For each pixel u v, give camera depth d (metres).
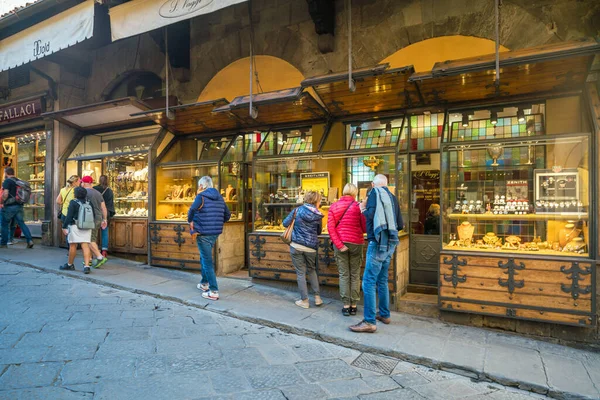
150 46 8.02
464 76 4.33
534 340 3.93
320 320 4.30
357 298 4.54
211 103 5.86
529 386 3.01
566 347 3.77
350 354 3.61
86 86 9.16
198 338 3.86
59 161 8.75
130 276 6.12
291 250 4.80
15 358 3.27
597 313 3.79
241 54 6.89
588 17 4.51
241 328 4.20
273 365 3.33
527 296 3.98
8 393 2.71
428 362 3.41
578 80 4.37
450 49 5.27
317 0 5.62
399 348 3.61
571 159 4.11
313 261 4.84
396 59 5.58
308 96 5.25
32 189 9.70
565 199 4.13
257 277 5.82
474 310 4.21
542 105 4.83
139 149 7.84
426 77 4.31
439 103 5.29
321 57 6.14
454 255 4.31
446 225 4.51
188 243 6.51
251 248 5.88
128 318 4.34
